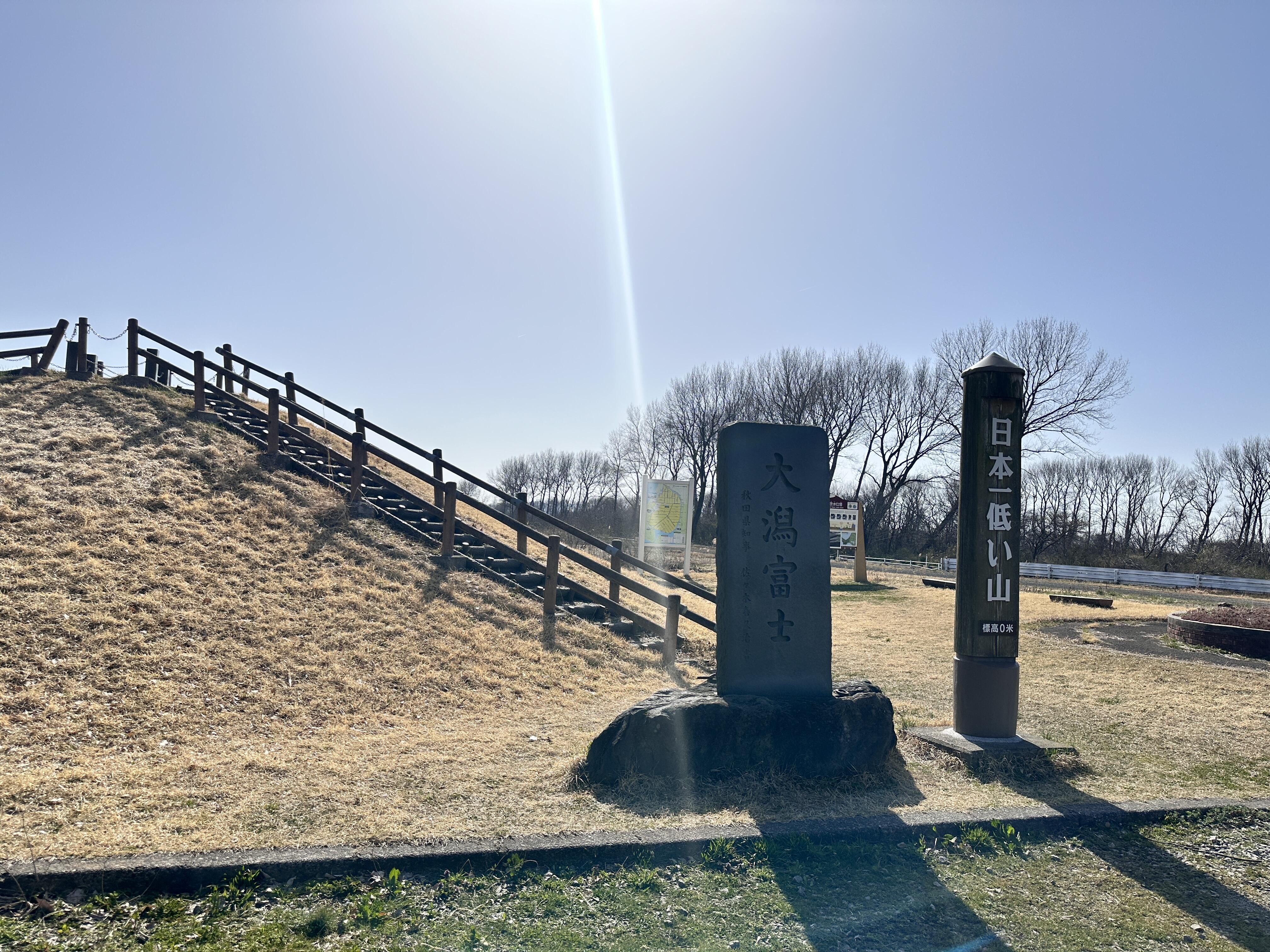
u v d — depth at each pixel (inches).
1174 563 1749.5
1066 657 488.7
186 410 601.6
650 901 172.4
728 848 194.1
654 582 784.3
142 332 643.5
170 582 378.0
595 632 440.8
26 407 561.6
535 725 304.5
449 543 480.7
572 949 151.9
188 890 167.3
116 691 287.3
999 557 284.2
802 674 267.9
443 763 250.2
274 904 163.9
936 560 1855.3
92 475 475.5
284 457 547.8
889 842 207.8
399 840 188.7
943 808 226.5
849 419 1998.0
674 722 239.8
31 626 318.3
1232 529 2177.7
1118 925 169.5
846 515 1445.6
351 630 375.2
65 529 409.4
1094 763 279.4
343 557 450.6
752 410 2043.6
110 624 331.6
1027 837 215.3
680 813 216.5
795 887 180.7
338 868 175.2
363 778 233.6
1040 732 319.9
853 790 240.2
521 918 162.9
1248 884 191.6
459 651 376.5
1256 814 233.8
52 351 642.8
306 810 206.8
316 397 642.2
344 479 566.3
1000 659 285.7
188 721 275.3
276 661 331.6
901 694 388.8
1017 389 287.1
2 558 370.0
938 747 279.9
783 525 270.8
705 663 439.5
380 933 154.1
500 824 202.5
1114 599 935.7
